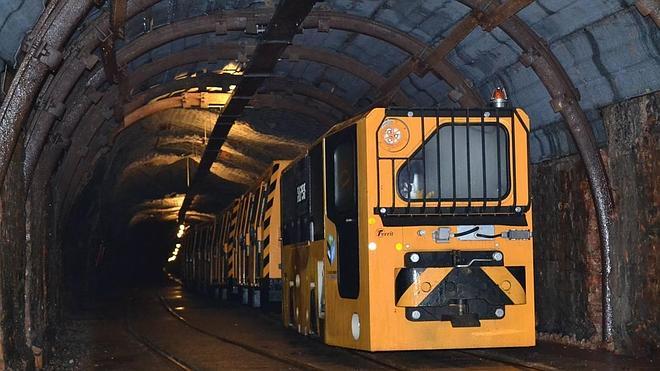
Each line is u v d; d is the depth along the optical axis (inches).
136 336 828.6
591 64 553.3
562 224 663.8
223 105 951.0
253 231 992.9
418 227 473.1
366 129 475.2
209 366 572.4
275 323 943.0
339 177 513.7
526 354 567.2
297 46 775.1
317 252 567.5
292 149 1233.4
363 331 472.7
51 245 734.5
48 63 418.0
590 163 581.9
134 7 533.6
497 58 643.5
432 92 796.0
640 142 542.9
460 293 470.9
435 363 540.4
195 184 1503.4
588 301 624.4
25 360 488.4
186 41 729.0
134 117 928.9
